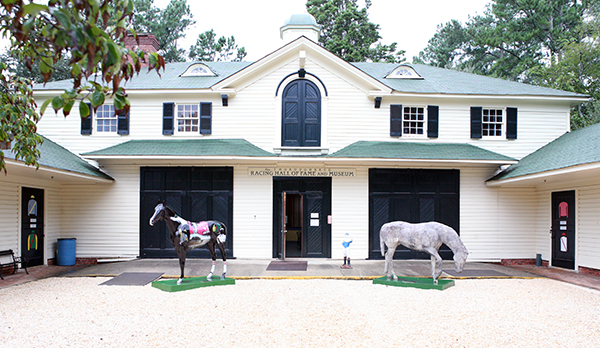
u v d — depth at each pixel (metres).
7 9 2.63
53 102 2.74
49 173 10.76
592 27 23.88
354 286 9.19
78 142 13.45
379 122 13.56
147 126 13.54
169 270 10.86
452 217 13.30
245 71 13.12
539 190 13.35
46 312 6.91
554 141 13.38
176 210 13.09
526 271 11.62
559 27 27.83
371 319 6.58
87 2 2.37
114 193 13.21
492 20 35.34
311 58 13.46
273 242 13.03
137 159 12.80
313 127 13.41
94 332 5.88
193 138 13.52
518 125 13.72
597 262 10.91
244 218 13.04
